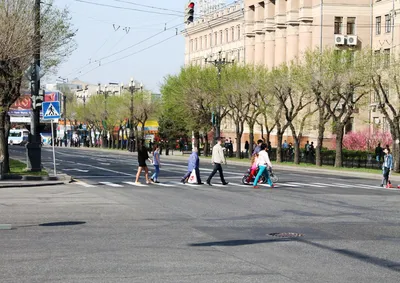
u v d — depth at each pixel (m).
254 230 15.84
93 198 24.30
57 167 49.19
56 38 36.81
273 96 66.81
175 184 32.78
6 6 34.19
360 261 11.70
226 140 91.25
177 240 14.05
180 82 81.06
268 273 10.42
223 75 75.06
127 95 115.25
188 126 82.56
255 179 30.98
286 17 88.44
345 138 72.12
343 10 82.12
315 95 60.94
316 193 28.02
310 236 14.88
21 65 35.12
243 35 103.50
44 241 13.73
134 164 55.38
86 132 150.38
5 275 10.13
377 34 81.69
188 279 9.89
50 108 35.66
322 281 9.88
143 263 11.23
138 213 19.36
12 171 36.31
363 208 21.66
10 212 19.41
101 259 11.59
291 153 68.94
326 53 58.38
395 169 50.38
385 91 56.06
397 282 9.89
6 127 36.22
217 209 20.70
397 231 15.94
